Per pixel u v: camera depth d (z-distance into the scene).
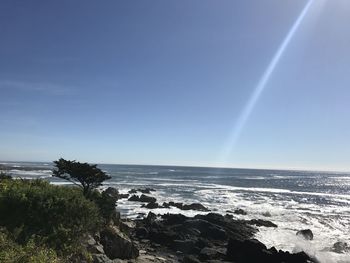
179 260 25.92
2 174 24.33
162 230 33.75
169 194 72.69
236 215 48.44
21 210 17.53
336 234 38.62
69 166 24.47
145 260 22.75
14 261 12.16
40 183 22.58
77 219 18.44
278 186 106.12
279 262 26.02
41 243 15.24
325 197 75.62
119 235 22.09
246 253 26.58
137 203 57.06
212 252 27.38
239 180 128.50
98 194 25.28
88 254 16.94
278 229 39.91
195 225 35.38
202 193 75.75
